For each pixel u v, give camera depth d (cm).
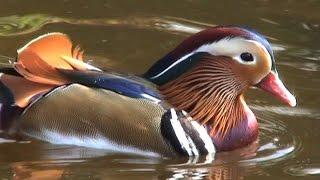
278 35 1633
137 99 1203
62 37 1222
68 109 1208
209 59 1217
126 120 1194
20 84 1223
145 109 1197
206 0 1759
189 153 1202
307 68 1499
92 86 1213
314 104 1384
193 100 1220
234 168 1184
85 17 1634
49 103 1215
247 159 1213
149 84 1231
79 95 1208
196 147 1205
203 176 1161
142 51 1521
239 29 1218
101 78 1217
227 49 1213
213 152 1218
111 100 1202
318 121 1332
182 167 1179
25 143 1217
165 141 1193
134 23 1627
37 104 1220
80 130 1207
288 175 1171
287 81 1451
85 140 1207
